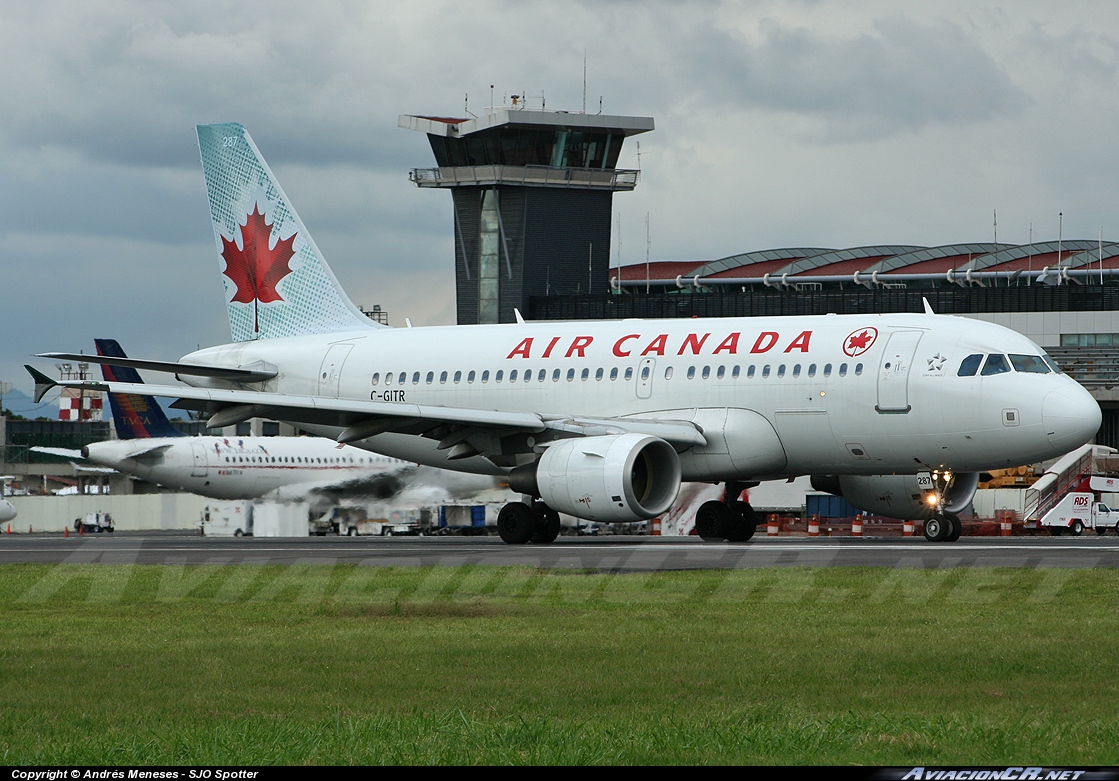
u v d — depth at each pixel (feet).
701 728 131.95
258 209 575.79
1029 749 124.57
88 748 126.41
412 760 121.39
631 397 466.29
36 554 397.19
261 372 540.11
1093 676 165.17
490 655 183.73
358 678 166.81
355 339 538.47
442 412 440.45
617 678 165.37
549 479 422.41
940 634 201.87
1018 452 411.75
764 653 184.24
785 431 440.45
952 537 456.04
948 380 414.00
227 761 121.90
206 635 208.03
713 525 482.69
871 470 441.68
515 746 126.62
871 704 148.05
